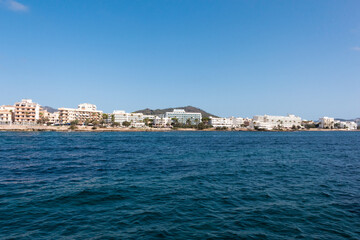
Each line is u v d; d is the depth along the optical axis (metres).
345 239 11.45
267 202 16.75
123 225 12.73
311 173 27.58
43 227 12.37
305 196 18.23
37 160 35.62
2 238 11.13
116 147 60.12
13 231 11.87
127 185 20.95
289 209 15.33
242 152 50.94
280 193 19.03
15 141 73.69
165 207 15.52
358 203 16.55
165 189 19.81
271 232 12.12
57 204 15.80
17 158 37.41
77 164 32.25
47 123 185.62
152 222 13.16
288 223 13.20
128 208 15.28
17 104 171.50
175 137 118.00
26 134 117.44
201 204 16.17
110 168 29.44
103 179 23.25
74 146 61.19
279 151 53.84
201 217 13.94
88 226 12.56
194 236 11.60
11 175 24.66
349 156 44.88
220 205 16.03
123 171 27.55
